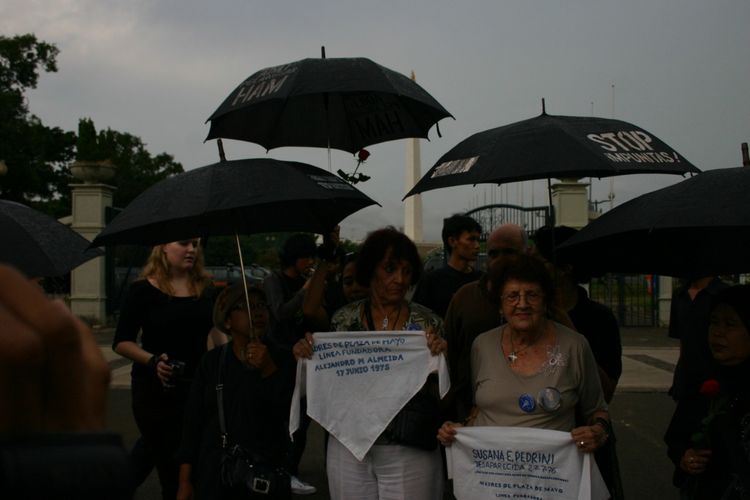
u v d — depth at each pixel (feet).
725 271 10.80
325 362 11.79
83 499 1.41
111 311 59.88
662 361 42.83
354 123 15.85
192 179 11.94
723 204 9.61
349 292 15.72
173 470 15.17
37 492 1.37
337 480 11.78
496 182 15.10
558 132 13.65
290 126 15.81
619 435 26.14
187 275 15.85
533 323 10.75
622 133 14.15
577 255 12.23
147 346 15.31
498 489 10.68
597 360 13.48
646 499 19.20
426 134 15.87
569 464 10.42
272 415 11.99
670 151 13.96
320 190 11.77
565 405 10.75
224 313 12.32
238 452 11.68
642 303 67.77
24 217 8.89
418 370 11.56
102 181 60.70
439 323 12.10
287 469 12.25
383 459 11.53
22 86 121.80
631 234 11.51
